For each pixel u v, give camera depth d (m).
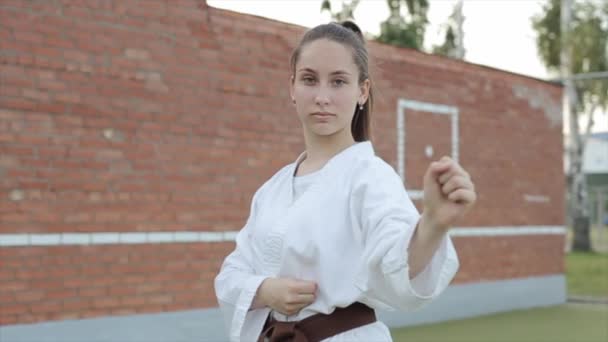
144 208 6.90
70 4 6.43
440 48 22.53
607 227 35.97
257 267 2.18
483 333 9.12
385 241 1.74
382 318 9.40
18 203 6.11
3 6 6.05
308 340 1.99
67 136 6.39
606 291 14.33
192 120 7.27
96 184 6.57
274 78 7.99
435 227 1.57
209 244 7.40
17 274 6.09
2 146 6.03
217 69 7.49
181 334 7.18
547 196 12.05
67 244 6.38
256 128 7.81
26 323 6.13
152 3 6.98
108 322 6.63
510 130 11.34
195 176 7.30
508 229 11.29
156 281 6.99
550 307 11.80
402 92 9.69
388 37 20.41
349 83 2.04
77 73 6.46
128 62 6.80
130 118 6.80
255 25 7.82
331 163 2.06
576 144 22.92
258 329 2.13
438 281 1.67
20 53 6.14
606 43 21.78
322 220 1.99
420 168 9.90
